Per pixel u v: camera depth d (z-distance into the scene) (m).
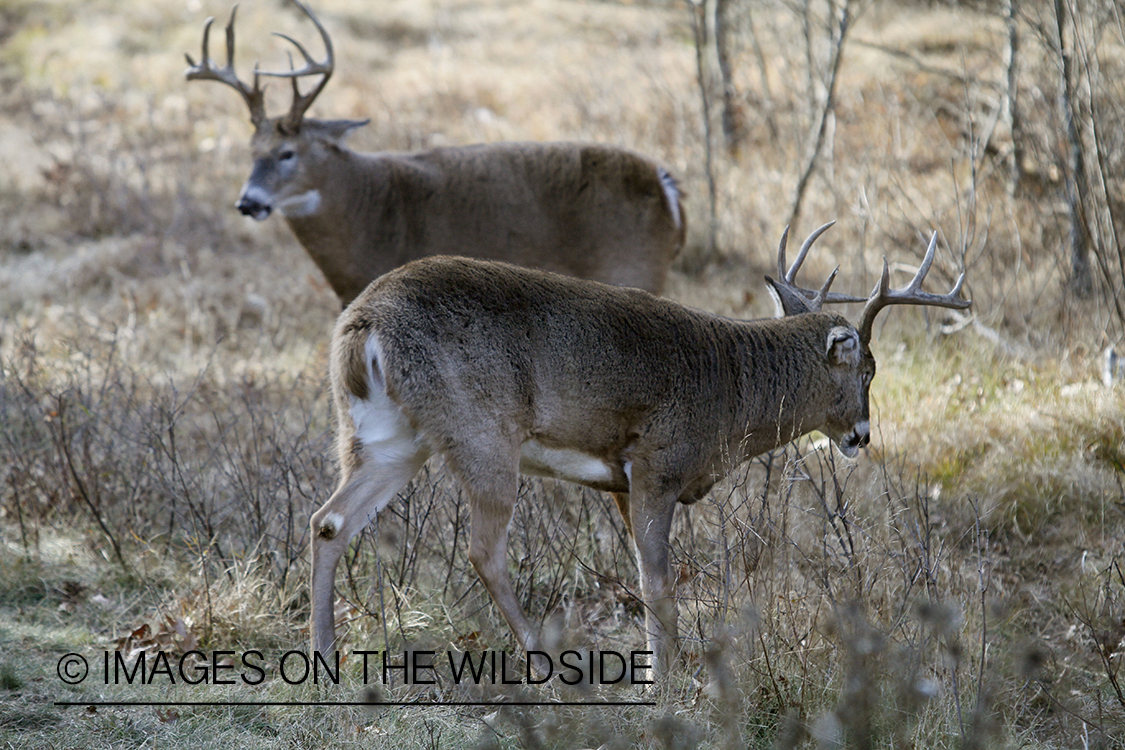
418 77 36.44
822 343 10.90
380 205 17.45
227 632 10.41
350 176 17.30
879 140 26.55
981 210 21.86
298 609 10.91
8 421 14.76
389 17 43.81
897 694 8.41
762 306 20.05
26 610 11.09
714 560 10.47
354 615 10.54
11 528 12.68
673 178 18.16
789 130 28.89
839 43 23.19
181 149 30.59
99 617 10.97
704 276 22.38
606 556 11.84
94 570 11.81
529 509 11.49
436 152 17.91
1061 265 18.91
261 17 42.53
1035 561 11.88
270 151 16.95
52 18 42.62
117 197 26.44
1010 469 13.16
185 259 23.28
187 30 41.22
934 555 10.68
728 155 27.89
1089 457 13.30
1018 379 15.81
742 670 8.88
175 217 25.30
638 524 9.92
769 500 11.43
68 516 12.88
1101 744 8.60
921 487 12.82
